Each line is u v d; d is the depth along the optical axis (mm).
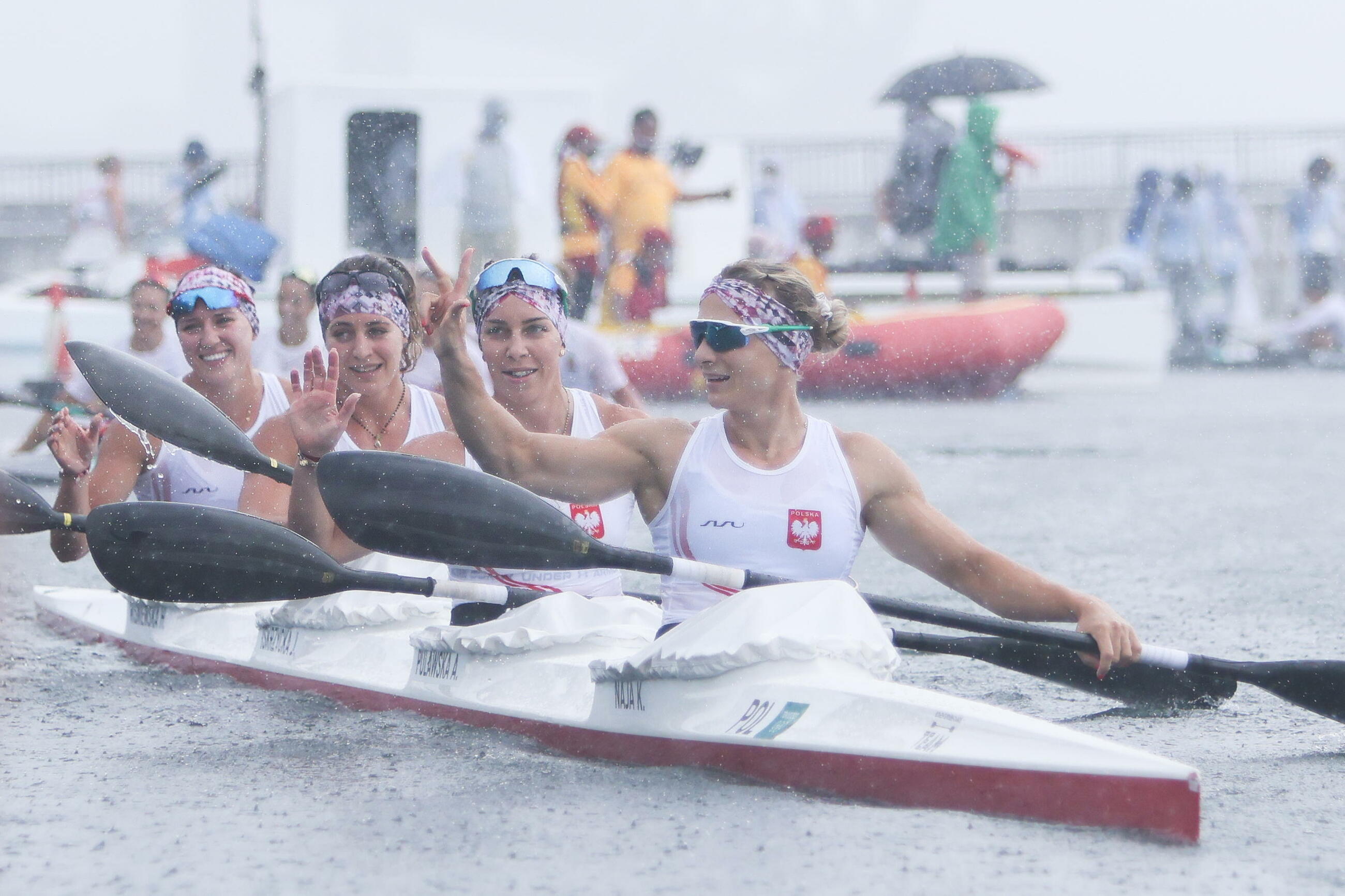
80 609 22406
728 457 14531
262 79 53062
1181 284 87000
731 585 14086
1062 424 54062
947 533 14688
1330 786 13594
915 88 68250
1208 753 14977
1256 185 94750
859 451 14719
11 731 15586
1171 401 64188
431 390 27078
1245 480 39375
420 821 12062
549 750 14453
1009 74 67562
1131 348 67375
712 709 13406
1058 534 30719
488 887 10531
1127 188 93812
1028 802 11875
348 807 12484
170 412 18469
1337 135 93375
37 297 50625
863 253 90375
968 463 42812
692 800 12484
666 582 14992
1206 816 12492
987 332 62000
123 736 15297
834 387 63469
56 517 19016
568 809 12312
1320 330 87750
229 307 20172
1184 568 26984
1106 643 14242
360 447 18328
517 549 14562
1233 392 69312
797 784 12688
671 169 63062
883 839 11430
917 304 65062
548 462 14594
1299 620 22469
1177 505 34812
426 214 50750
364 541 15000
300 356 30500
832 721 12703
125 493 20078
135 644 20234
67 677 18625
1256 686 15992
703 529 14516
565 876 10711
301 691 17609
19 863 11109
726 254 63469
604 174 57500
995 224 66562
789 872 10750
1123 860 11070
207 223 48500
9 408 55000
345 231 50406
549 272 17625
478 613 16781
